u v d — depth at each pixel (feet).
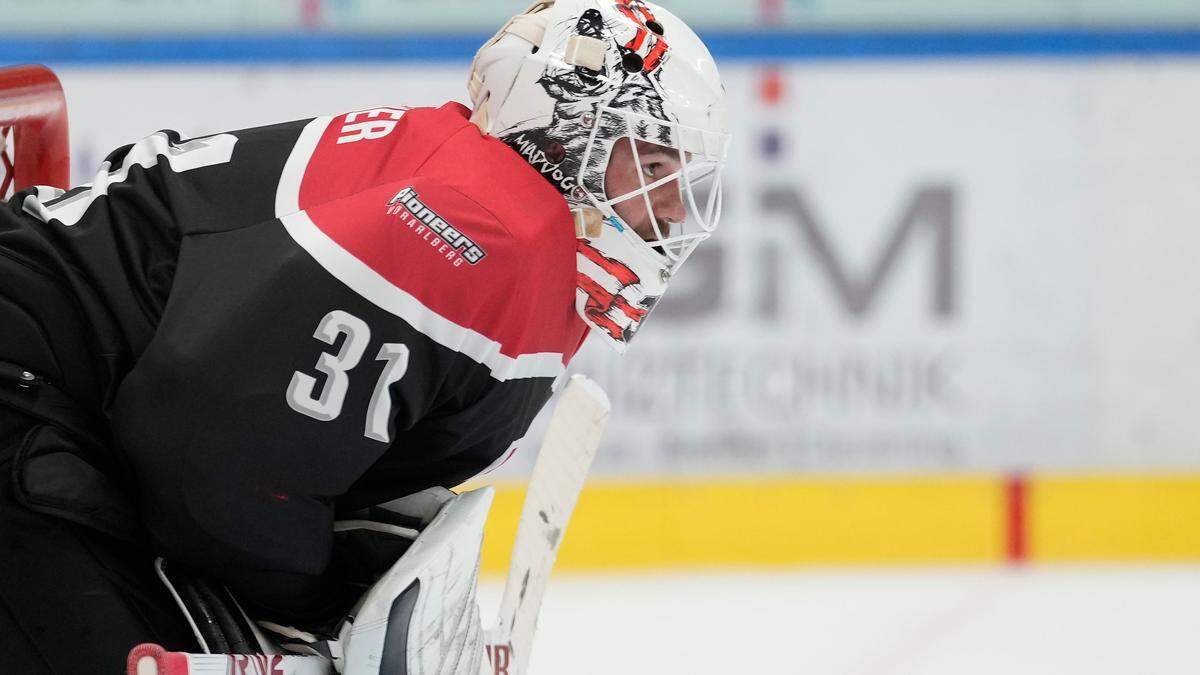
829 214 58.54
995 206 59.36
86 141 57.26
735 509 57.52
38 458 18.04
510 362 19.11
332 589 20.59
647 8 21.45
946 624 49.88
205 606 19.08
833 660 45.60
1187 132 59.72
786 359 58.34
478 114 21.95
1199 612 51.85
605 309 21.57
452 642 20.04
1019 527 58.85
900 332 59.00
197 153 19.99
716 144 21.52
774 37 58.34
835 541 58.03
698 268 57.62
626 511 56.95
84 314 18.83
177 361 17.56
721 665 44.91
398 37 58.08
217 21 57.26
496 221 18.58
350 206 18.47
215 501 17.88
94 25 56.80
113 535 18.66
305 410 17.79
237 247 18.42
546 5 22.03
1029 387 59.77
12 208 19.89
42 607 18.21
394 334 18.04
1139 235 59.93
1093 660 46.03
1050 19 59.00
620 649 46.37
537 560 24.41
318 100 58.18
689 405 57.67
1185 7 59.21
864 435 58.85
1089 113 59.41
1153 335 60.13
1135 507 59.31
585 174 20.97
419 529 21.83
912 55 58.65
